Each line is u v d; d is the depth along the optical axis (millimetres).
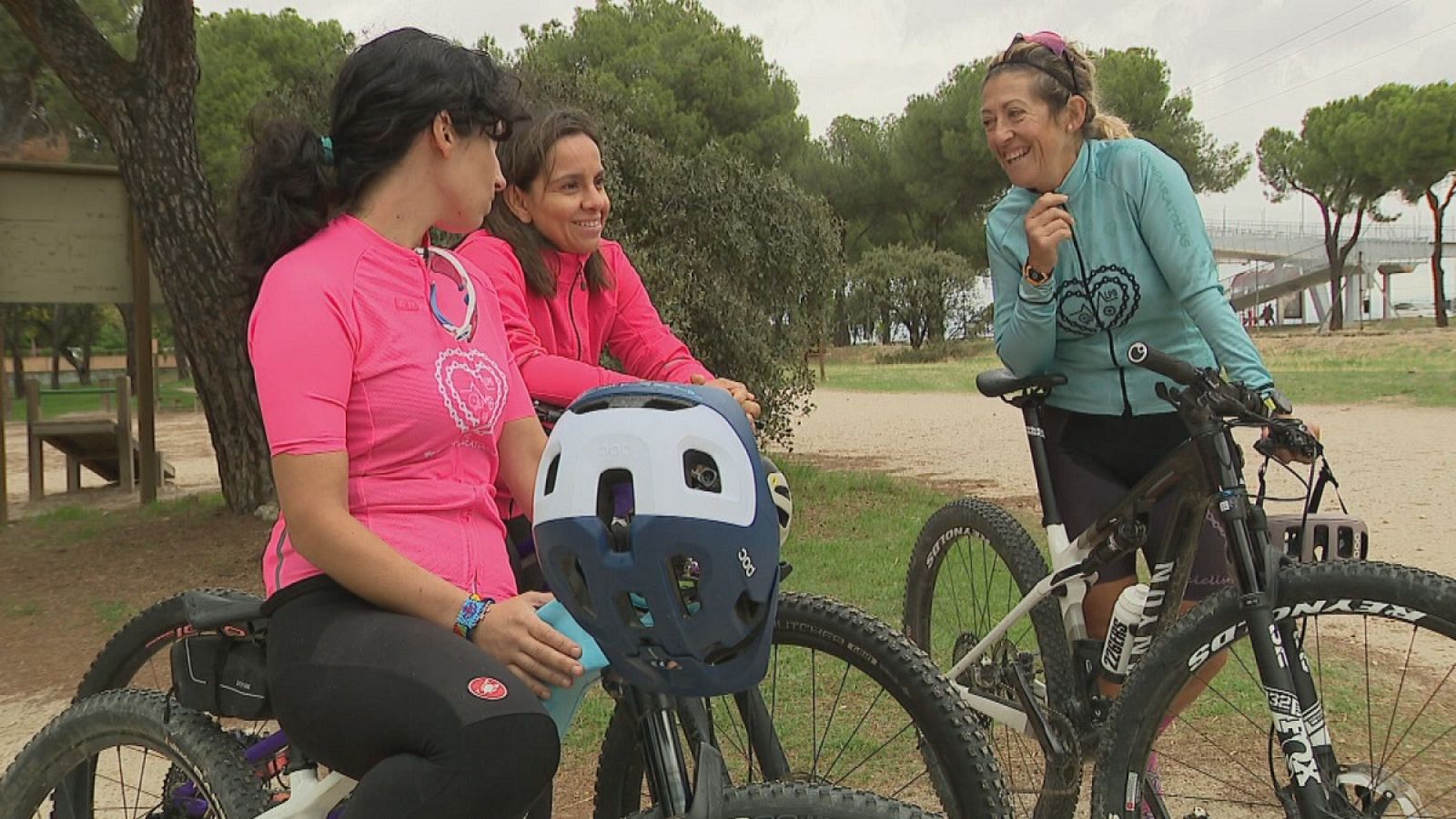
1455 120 32719
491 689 1650
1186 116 38469
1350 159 35469
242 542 7984
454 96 1850
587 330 2768
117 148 8297
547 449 1467
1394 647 2873
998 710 3051
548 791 2467
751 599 1395
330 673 1720
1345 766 2268
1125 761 2373
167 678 3445
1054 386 2990
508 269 2543
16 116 21719
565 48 30828
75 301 9852
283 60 27344
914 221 42250
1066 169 2891
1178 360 2432
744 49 31172
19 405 28297
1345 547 2486
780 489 1874
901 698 2150
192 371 8922
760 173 9766
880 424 15961
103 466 12289
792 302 9727
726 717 2557
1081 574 2877
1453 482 8992
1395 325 39781
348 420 1812
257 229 1880
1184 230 2742
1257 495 2447
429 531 1860
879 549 7113
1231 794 3346
